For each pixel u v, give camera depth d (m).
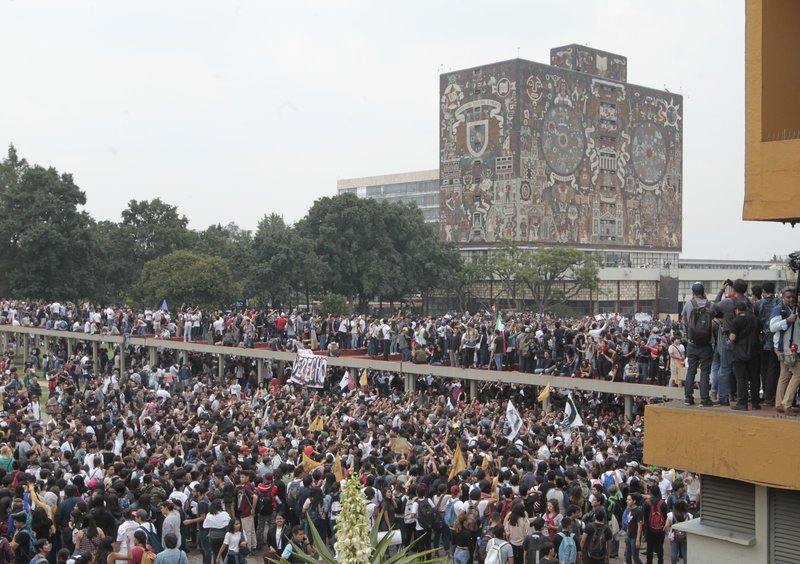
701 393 13.00
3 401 35.75
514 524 16.77
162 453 23.48
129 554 15.66
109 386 42.59
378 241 104.62
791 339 11.79
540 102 119.69
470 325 41.91
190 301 89.06
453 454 23.02
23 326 67.25
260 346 51.62
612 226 129.75
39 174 88.38
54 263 86.75
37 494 18.39
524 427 27.97
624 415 34.53
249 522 19.72
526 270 108.00
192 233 108.44
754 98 12.34
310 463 20.83
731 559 12.30
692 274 131.75
